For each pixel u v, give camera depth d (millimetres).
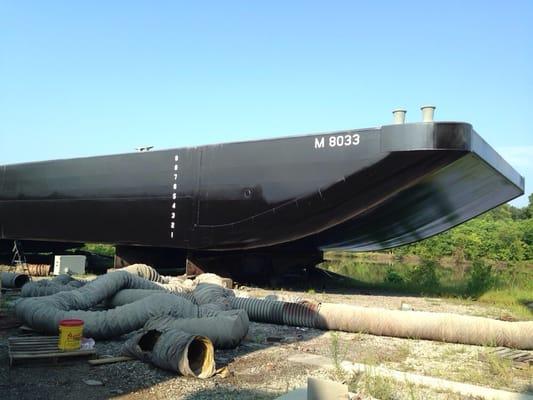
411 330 8945
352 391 5645
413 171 12609
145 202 17156
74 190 19078
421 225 17234
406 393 5672
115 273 10430
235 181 15297
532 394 5797
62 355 6520
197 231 16000
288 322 9977
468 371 6773
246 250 16938
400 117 12586
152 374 6156
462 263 38594
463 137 11977
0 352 7016
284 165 14414
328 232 15773
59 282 11938
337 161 13469
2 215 21234
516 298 14969
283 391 5637
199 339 6297
